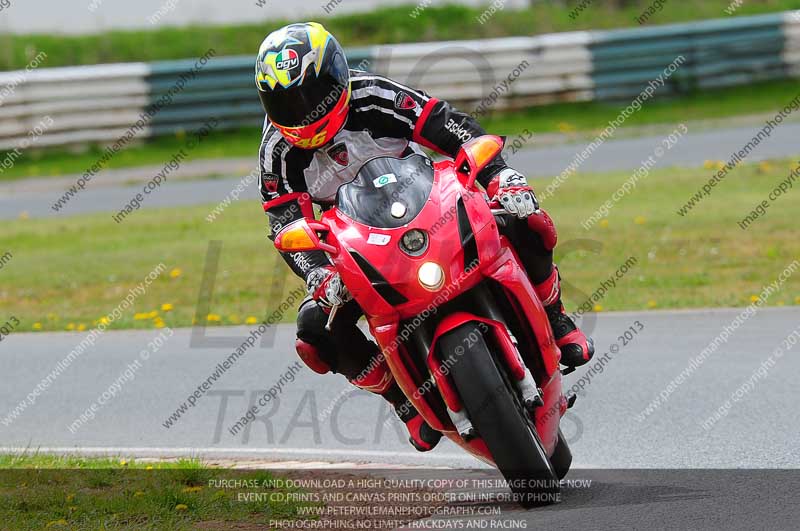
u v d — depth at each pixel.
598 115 85.12
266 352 36.16
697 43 88.56
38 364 36.16
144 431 27.73
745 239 48.66
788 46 90.81
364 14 101.19
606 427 25.02
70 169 78.25
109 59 92.62
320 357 20.88
